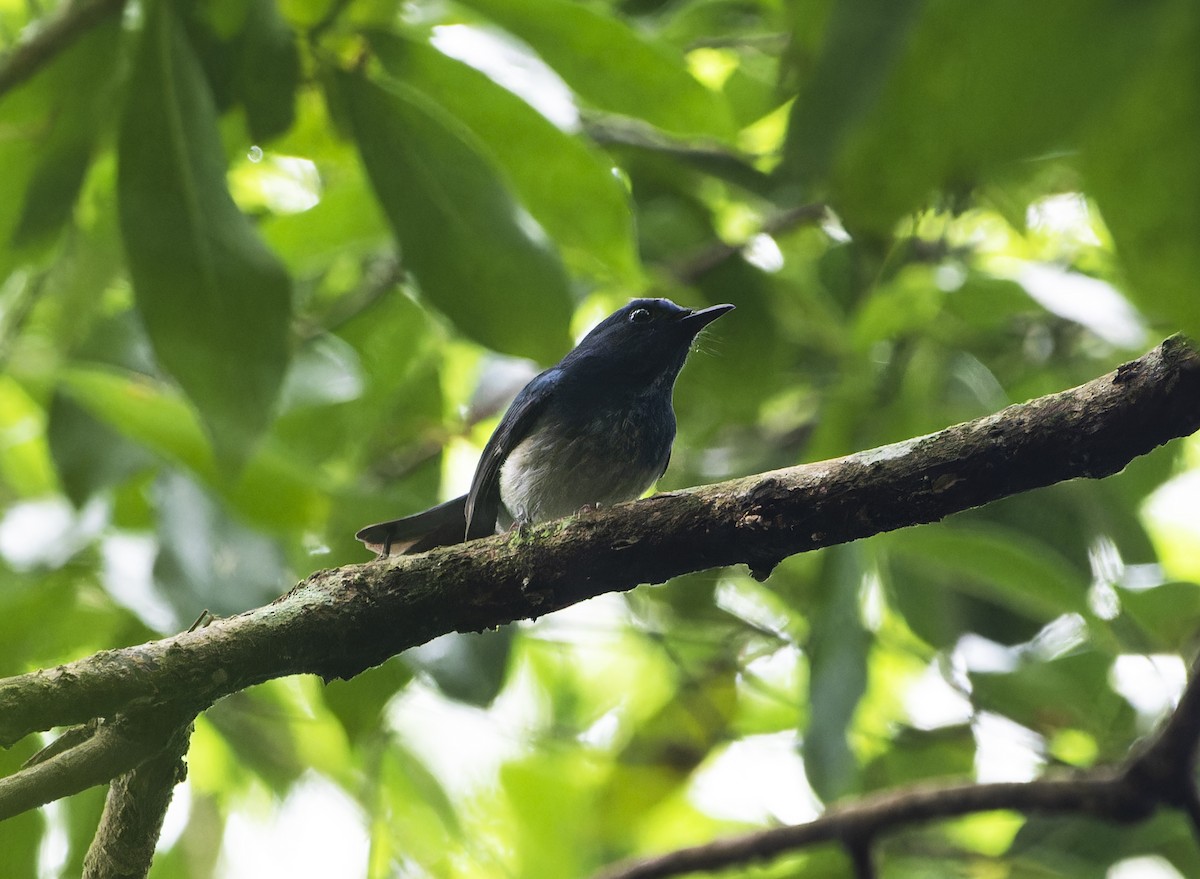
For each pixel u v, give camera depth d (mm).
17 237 7895
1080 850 11156
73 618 9125
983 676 11086
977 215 11453
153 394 8383
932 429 10383
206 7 7082
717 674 12859
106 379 8352
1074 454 5000
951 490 5262
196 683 5570
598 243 8070
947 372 11039
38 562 8805
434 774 11531
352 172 10258
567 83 7414
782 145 1844
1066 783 9242
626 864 10031
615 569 6031
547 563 6059
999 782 9438
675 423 11328
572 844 12289
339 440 12008
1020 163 1732
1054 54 1703
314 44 7387
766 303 11203
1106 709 11242
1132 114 1711
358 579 6125
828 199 1803
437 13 8672
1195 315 1740
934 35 1716
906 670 13133
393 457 12586
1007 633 11430
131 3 7734
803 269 12016
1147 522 13820
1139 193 1733
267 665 5816
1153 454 11578
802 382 12500
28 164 8117
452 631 6273
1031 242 11117
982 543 9172
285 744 11062
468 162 7223
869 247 2197
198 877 11531
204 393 6562
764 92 9625
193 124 6637
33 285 10016
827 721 9617
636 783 12984
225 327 6594
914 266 10266
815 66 1778
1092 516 11148
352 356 12344
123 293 12055
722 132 7531
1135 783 9000
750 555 5844
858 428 10625
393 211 7254
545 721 14258
